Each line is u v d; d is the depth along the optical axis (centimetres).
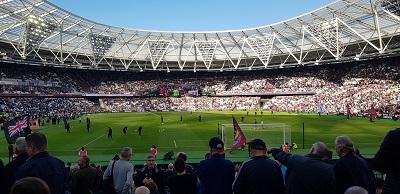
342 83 8881
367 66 8825
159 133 4134
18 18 6194
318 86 9325
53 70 9706
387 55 7919
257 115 7362
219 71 11775
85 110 8631
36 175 500
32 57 8244
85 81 10306
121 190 809
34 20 6269
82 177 754
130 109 9631
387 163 498
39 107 7569
